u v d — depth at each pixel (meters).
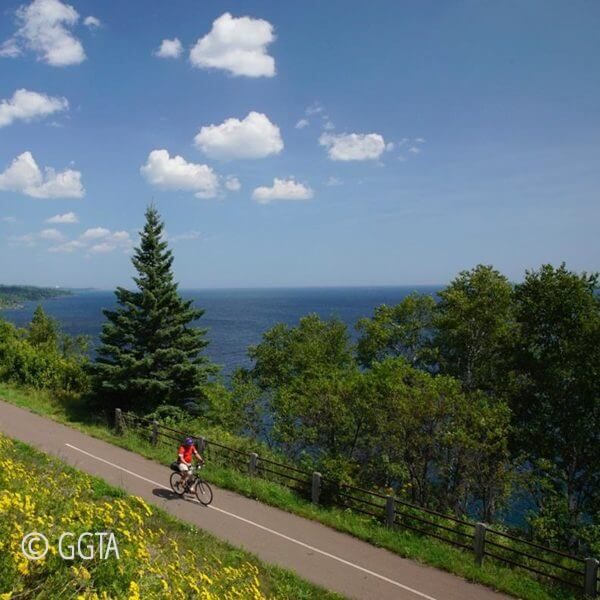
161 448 19.67
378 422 20.98
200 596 5.37
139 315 24.98
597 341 21.77
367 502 14.77
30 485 7.27
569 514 20.09
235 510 14.29
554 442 22.84
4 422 21.17
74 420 23.06
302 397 23.55
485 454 19.94
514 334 25.34
